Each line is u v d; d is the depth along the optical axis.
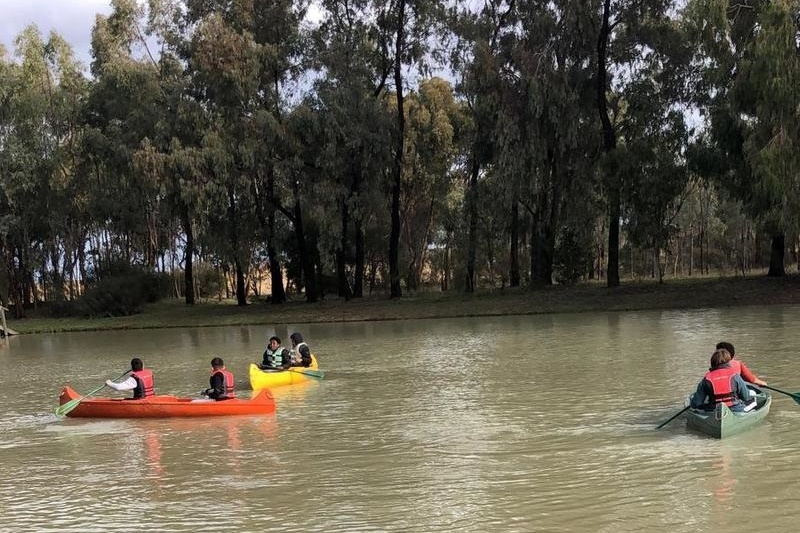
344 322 39.59
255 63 41.72
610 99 42.78
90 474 10.88
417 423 13.17
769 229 36.59
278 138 42.34
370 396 16.19
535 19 38.62
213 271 63.44
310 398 16.27
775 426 11.56
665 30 38.25
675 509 8.16
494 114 40.12
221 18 42.94
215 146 40.62
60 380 22.05
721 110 35.53
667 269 65.81
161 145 42.22
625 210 40.41
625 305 36.97
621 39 39.88
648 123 39.28
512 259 48.62
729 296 36.22
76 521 8.84
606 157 38.28
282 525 8.31
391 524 8.16
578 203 40.69
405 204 60.94
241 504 9.11
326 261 55.69
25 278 58.47
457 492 9.13
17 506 9.51
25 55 50.47
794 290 36.16
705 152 36.81
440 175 57.25
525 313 38.00
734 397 11.54
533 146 38.50
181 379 20.56
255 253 60.03
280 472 10.43
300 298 57.00
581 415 13.09
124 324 43.94
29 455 12.28
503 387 16.41
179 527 8.43
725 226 62.72
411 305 42.03
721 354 11.72
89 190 52.28
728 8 33.44
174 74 47.25
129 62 47.88
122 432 13.68
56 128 52.22
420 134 54.47
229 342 31.42
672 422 12.20
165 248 60.47
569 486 9.12
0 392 20.05
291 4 44.62
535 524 7.94
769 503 8.21
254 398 14.73
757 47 30.31
